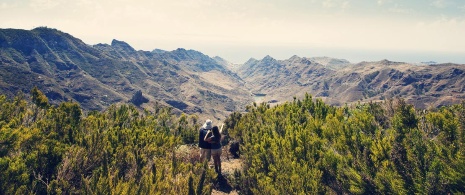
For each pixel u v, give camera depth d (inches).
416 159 299.6
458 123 297.1
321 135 438.6
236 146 616.1
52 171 315.6
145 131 499.8
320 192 329.1
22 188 262.8
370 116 401.1
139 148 389.1
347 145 365.7
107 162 318.7
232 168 512.1
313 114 591.8
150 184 284.0
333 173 355.3
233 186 435.5
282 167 384.2
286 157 393.7
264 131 551.8
